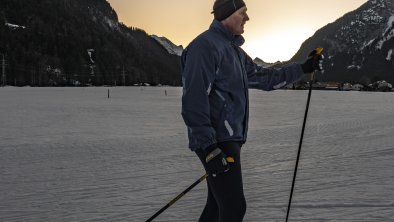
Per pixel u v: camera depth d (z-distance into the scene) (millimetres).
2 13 179125
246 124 2541
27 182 5375
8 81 130000
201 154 2385
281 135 10320
